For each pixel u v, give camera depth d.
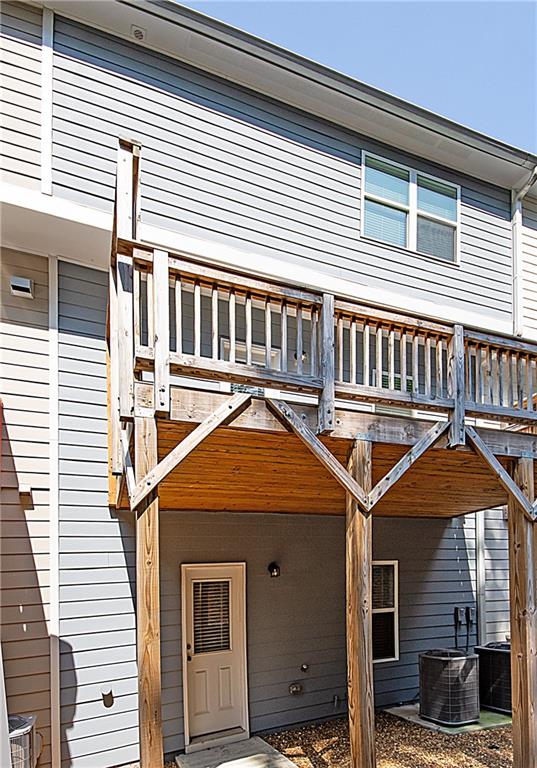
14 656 4.70
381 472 5.47
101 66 5.53
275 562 6.30
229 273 3.87
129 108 5.63
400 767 5.07
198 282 3.81
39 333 5.22
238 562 6.05
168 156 5.79
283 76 6.31
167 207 5.72
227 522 6.05
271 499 5.85
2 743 3.69
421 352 7.58
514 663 4.79
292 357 6.57
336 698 6.45
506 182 8.31
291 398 6.52
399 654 7.11
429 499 6.66
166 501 5.51
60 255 5.43
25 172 5.04
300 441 4.32
